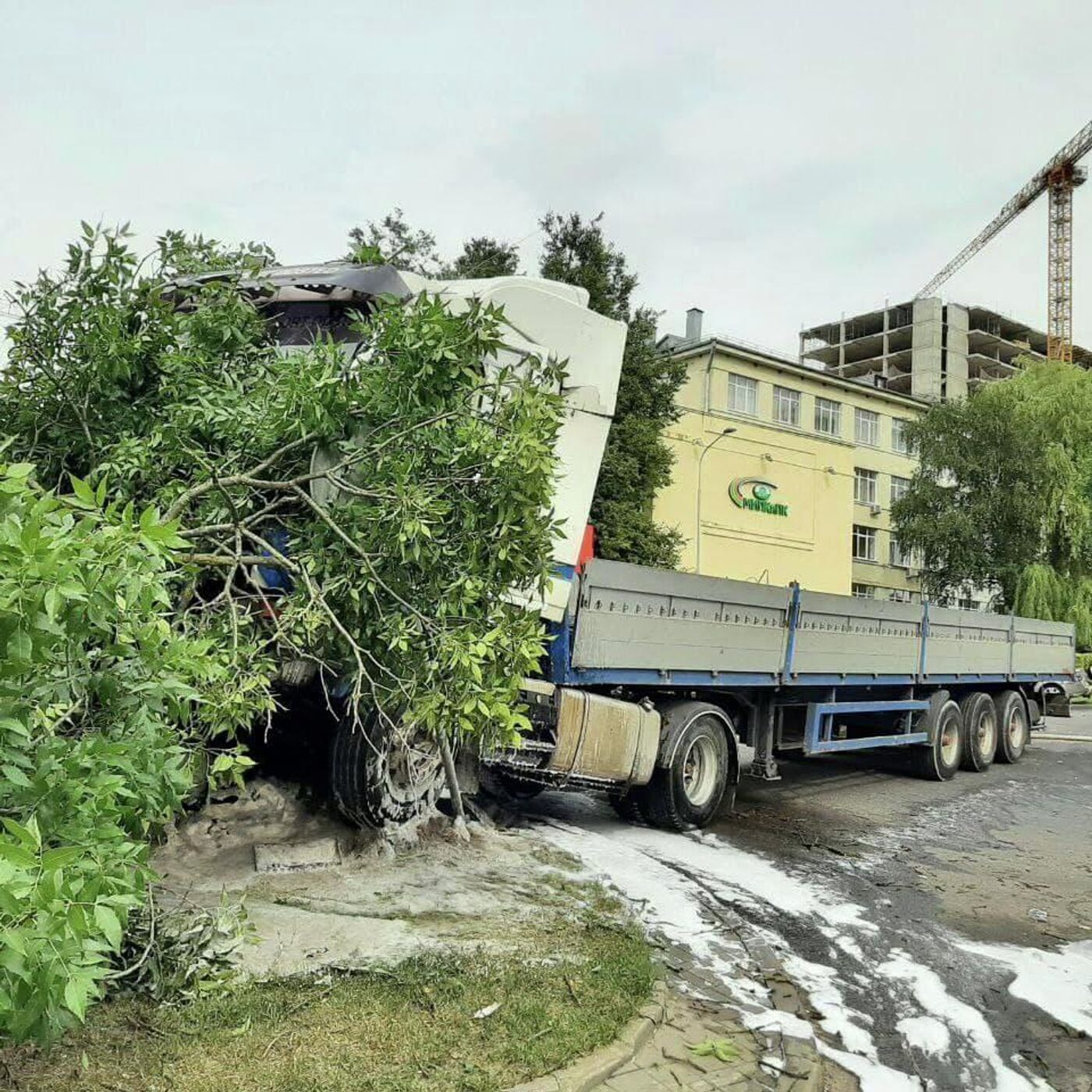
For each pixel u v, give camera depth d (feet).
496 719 13.58
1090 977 17.11
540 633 13.74
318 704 19.58
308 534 13.94
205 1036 11.15
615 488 80.28
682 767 24.94
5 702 7.40
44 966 6.43
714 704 28.30
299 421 13.43
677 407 95.40
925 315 277.23
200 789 17.99
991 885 23.03
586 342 22.91
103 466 14.39
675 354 143.13
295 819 19.36
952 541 120.78
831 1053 13.51
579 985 13.78
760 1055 12.89
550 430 13.75
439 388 13.78
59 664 8.18
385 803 18.79
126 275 16.15
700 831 25.77
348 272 18.01
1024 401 125.70
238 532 13.41
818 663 31.09
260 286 17.72
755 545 118.42
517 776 22.36
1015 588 117.91
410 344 13.51
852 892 21.39
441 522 13.48
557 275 85.10
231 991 12.20
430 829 20.33
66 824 7.96
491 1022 12.26
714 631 26.07
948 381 277.03
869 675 34.40
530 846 21.56
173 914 13.12
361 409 13.73
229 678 12.66
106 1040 10.87
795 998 15.26
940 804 33.76
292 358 14.76
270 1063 10.75
